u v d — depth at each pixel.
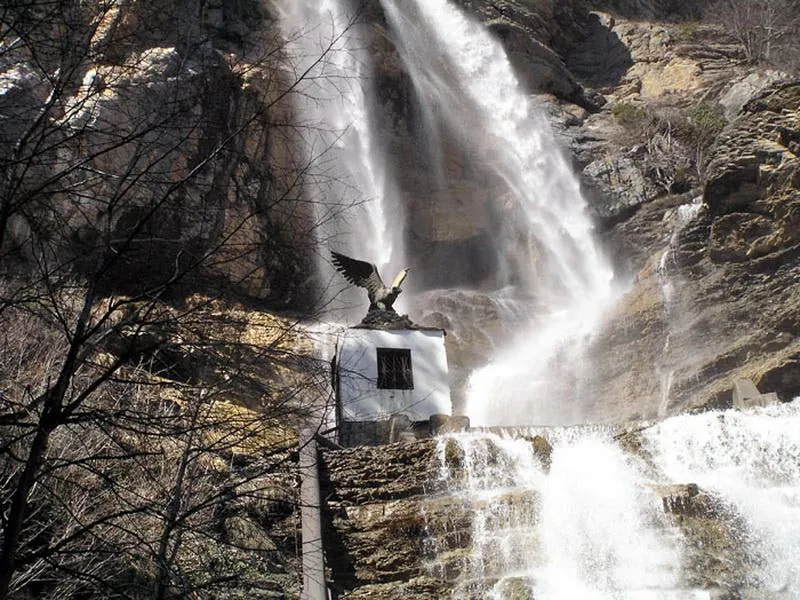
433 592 12.79
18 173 6.98
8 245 7.36
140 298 7.14
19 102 7.22
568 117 36.19
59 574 9.71
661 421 16.39
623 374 24.03
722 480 15.38
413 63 33.66
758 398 18.80
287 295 21.12
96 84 7.49
